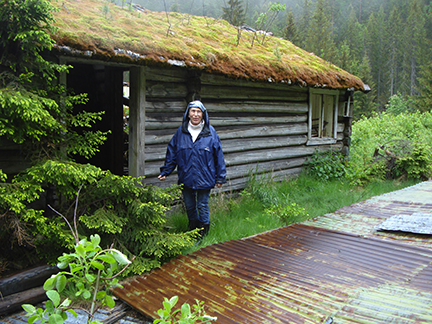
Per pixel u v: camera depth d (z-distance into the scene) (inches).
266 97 265.9
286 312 95.6
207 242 162.9
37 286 117.6
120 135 268.7
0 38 118.5
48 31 133.0
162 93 199.0
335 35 2433.6
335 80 292.8
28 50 119.5
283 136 287.9
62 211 135.3
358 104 1626.5
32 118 108.3
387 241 148.7
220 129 238.2
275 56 257.3
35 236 120.6
